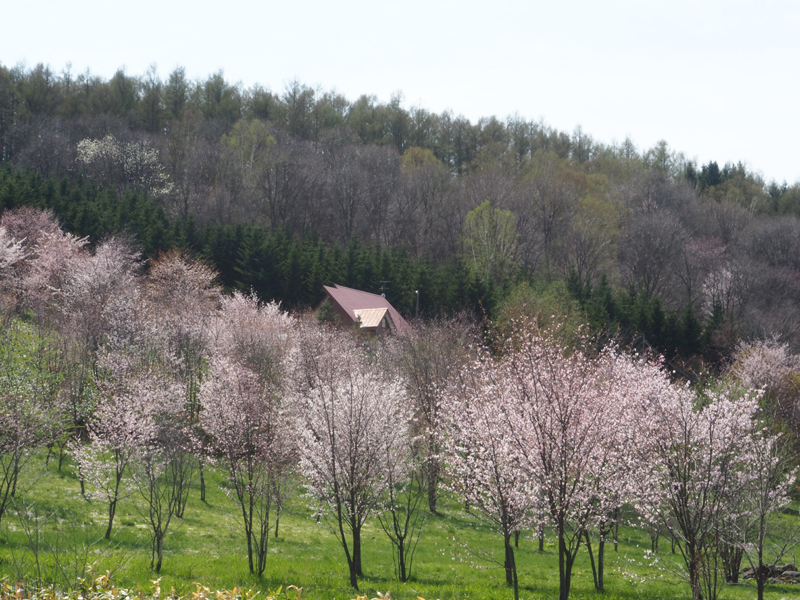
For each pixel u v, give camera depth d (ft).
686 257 298.76
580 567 88.17
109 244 205.46
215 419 81.61
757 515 62.85
